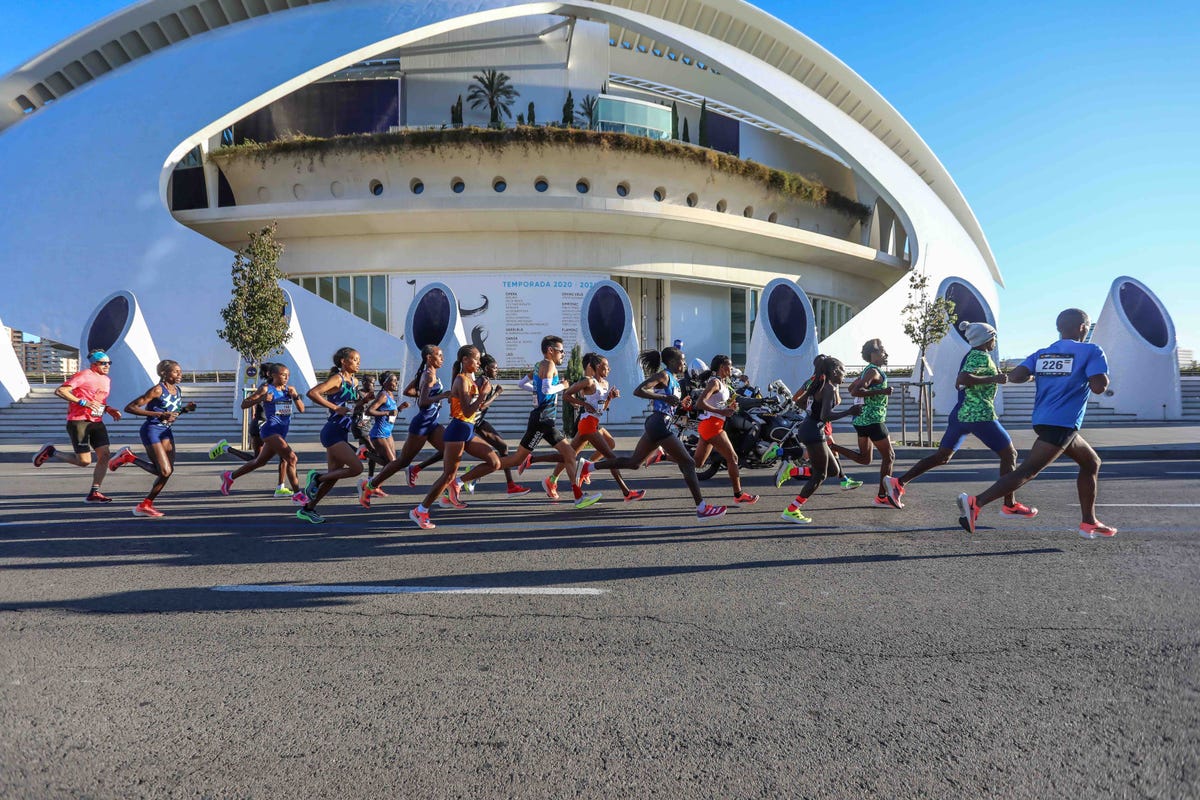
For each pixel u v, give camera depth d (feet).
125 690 9.53
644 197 119.55
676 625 12.21
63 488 33.68
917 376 64.49
